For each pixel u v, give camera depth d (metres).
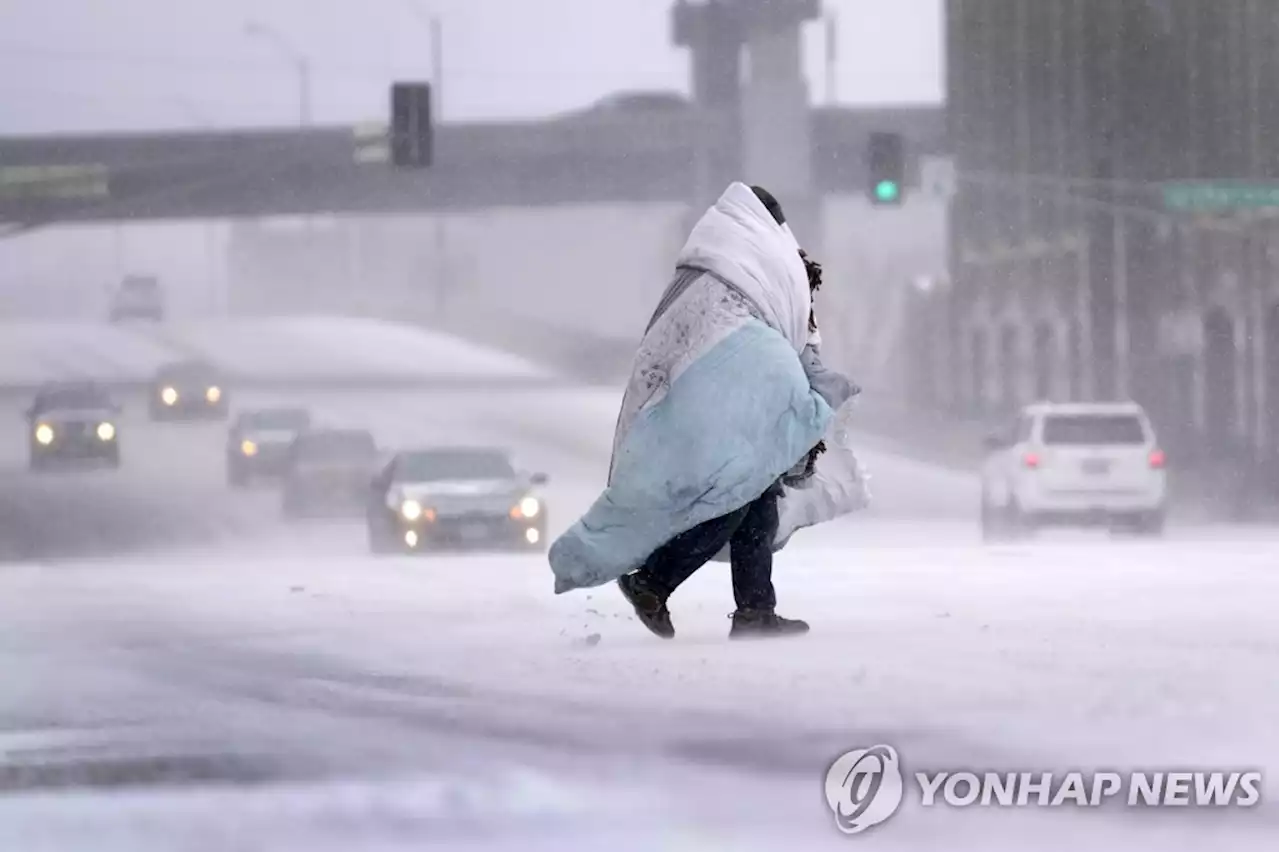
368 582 34.62
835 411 22.19
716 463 21.06
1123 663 17.05
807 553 45.53
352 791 11.31
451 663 18.66
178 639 22.11
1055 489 82.06
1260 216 135.12
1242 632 20.42
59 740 13.84
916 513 117.25
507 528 74.81
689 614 25.47
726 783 11.26
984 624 21.89
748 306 21.66
